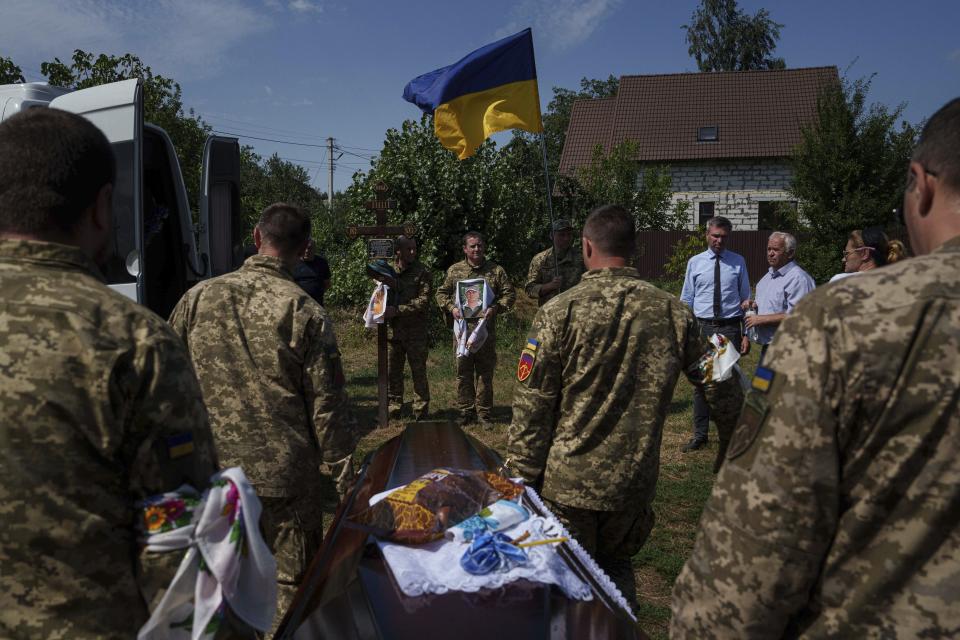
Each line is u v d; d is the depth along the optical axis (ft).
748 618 3.45
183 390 3.92
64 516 3.56
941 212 3.51
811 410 3.31
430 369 29.30
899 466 3.18
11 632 3.51
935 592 3.12
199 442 4.00
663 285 59.57
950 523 3.12
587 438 7.43
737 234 68.54
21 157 3.88
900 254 12.98
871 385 3.22
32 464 3.51
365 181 36.42
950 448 3.10
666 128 81.61
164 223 16.61
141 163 12.36
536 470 7.77
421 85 16.52
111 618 3.70
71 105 13.06
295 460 7.73
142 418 3.78
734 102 82.38
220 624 3.95
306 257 19.71
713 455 17.15
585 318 7.41
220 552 3.93
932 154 3.52
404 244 20.47
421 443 9.31
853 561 3.32
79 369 3.63
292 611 5.88
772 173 77.77
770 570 3.37
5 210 3.88
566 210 64.59
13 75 28.17
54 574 3.56
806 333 3.43
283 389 7.67
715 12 124.06
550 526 6.41
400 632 4.97
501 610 5.24
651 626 9.86
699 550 3.71
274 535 7.86
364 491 7.61
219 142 17.80
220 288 7.81
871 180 51.65
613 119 84.17
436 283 35.04
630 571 8.33
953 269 3.29
